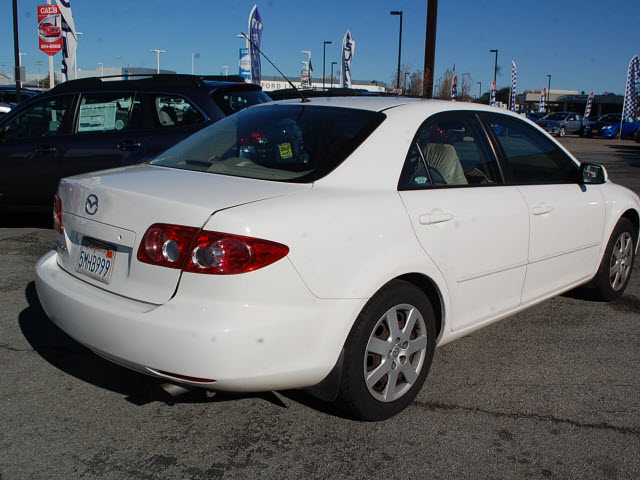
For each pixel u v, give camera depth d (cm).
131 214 266
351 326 271
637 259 648
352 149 301
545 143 415
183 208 251
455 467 265
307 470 259
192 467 259
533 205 371
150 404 310
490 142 368
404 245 289
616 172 1490
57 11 1544
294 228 252
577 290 491
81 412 300
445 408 316
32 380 331
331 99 363
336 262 263
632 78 3400
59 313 283
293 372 257
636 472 265
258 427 291
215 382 244
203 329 237
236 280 240
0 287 481
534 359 380
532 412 314
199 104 639
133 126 647
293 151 310
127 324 249
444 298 315
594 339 415
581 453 279
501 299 360
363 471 260
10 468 254
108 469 255
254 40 1490
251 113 367
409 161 314
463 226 321
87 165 646
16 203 673
